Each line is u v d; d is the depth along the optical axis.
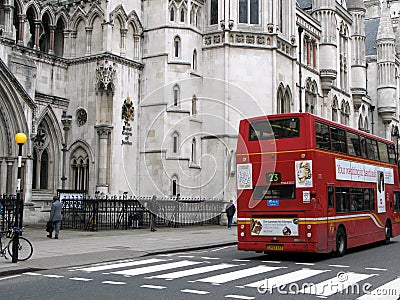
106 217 30.30
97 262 17.64
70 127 35.72
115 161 34.38
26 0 33.38
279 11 42.09
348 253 22.27
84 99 35.28
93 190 34.03
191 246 22.80
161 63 36.69
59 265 16.66
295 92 42.88
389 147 28.20
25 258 17.55
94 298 11.52
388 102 68.25
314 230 18.41
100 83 34.53
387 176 27.30
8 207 25.61
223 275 14.97
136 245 22.59
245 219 19.64
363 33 61.81
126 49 36.38
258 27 39.66
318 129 19.39
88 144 34.62
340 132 21.45
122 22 36.00
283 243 18.83
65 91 36.09
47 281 13.94
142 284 13.38
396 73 73.31
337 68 55.56
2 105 30.28
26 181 30.97
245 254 21.25
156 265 17.23
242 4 39.72
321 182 19.06
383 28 69.38
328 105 53.31
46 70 34.84
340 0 59.16
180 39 37.12
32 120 31.59
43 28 35.66
